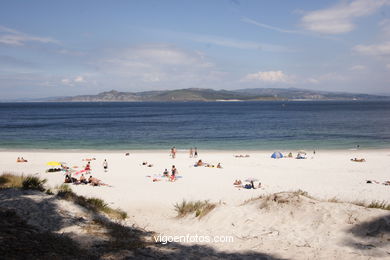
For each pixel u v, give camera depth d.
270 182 24.69
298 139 55.72
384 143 49.94
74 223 10.17
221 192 21.27
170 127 80.00
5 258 6.49
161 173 28.92
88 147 47.66
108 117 123.56
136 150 44.94
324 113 140.50
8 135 62.56
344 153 41.28
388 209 11.74
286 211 11.45
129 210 16.70
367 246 8.59
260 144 50.44
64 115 137.88
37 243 7.77
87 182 24.27
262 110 181.50
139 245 9.05
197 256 8.50
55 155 39.06
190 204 15.66
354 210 10.40
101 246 8.48
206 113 152.62
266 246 9.30
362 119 101.31
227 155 39.91
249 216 11.84
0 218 9.06
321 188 22.02
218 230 11.23
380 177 26.55
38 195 12.24
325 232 9.68
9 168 30.03
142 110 193.12
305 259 8.25
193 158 37.50
